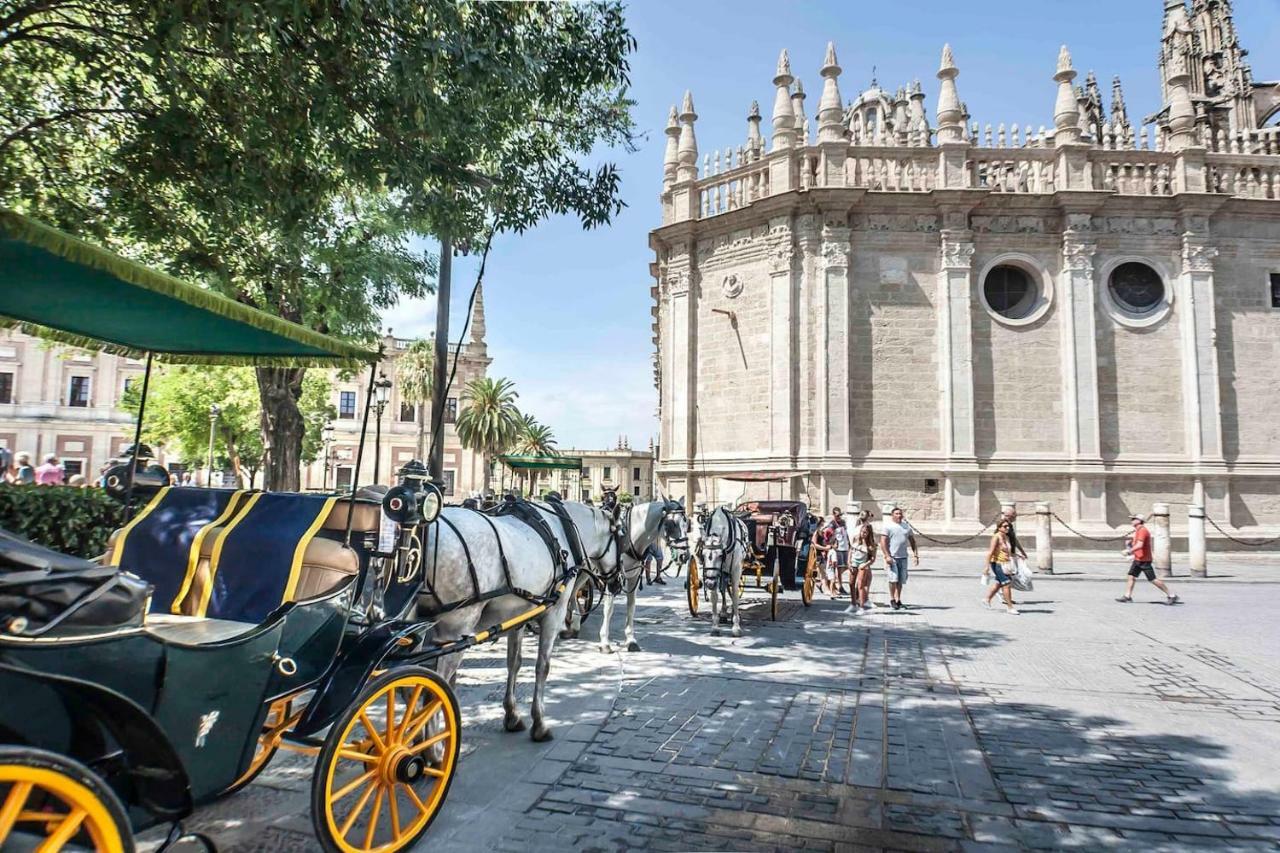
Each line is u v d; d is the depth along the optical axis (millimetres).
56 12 8070
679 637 11195
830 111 25984
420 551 4762
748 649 10312
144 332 4723
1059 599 15953
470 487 58969
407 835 4141
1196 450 24938
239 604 4059
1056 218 25734
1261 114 38906
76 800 2453
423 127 7535
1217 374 25281
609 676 8508
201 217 10266
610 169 9516
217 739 3240
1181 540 24578
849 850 4387
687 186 28594
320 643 3943
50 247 2875
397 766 3994
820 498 24156
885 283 25484
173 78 7480
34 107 9164
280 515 4504
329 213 12094
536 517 6398
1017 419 25109
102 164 9820
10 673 2447
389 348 56500
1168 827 4746
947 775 5594
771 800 5078
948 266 25188
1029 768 5766
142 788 2934
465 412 57219
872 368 25203
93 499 8039
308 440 39719
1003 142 26859
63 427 50562
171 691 2996
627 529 9609
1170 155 26078
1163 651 10344
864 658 9773
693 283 28094
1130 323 25547
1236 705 7578
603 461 103188
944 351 24984
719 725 6715
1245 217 26188
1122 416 25281
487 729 6395
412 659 4527
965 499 24406
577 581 7695
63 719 2658
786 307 25234
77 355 51375
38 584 2580
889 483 24625
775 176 26125
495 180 8602
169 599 4305
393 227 14445
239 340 4773
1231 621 12992
